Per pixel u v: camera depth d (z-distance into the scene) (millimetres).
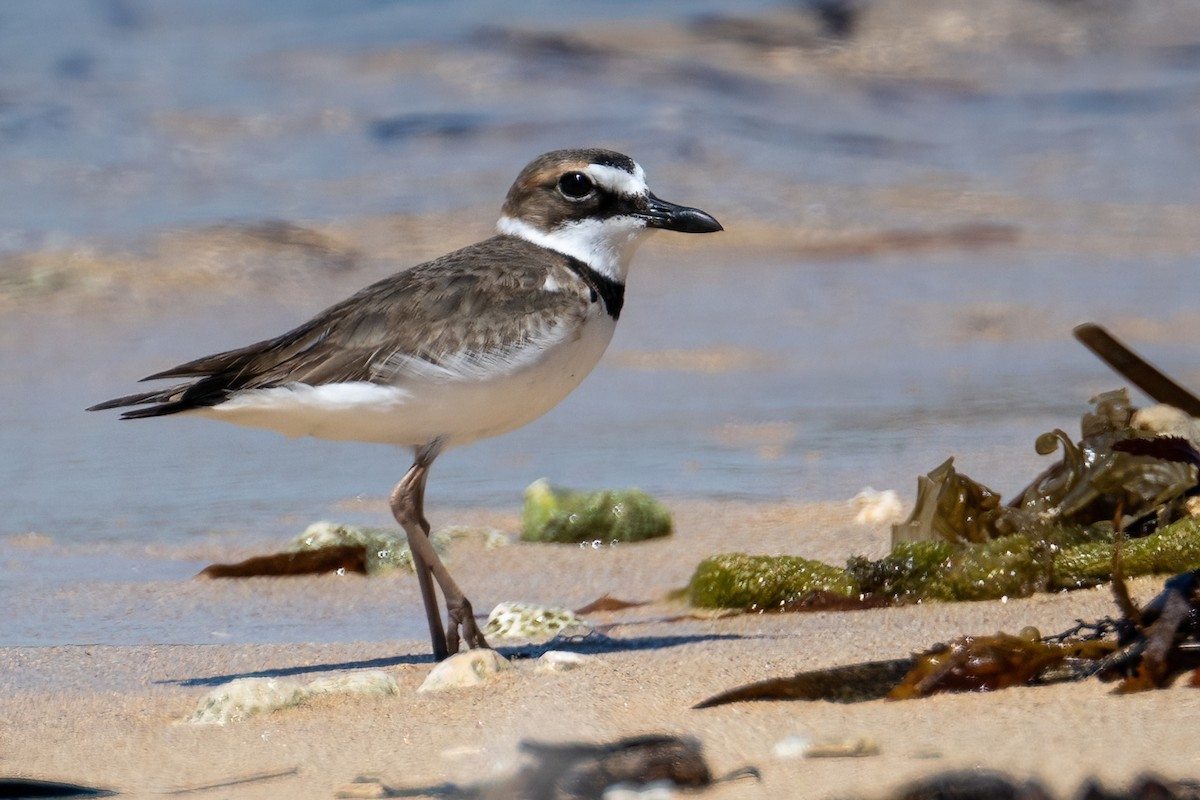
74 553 10914
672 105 28656
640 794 5527
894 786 5430
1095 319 18281
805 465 13023
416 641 8812
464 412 8234
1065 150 27812
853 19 34312
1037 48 34406
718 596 9008
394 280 8531
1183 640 6586
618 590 9836
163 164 24547
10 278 19219
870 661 7188
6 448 13906
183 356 16812
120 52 31828
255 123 27047
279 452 14242
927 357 17047
